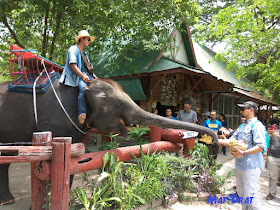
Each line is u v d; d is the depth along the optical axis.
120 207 3.21
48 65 3.79
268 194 4.82
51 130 3.30
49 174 2.59
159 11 7.81
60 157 2.54
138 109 3.49
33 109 3.43
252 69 9.98
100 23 7.00
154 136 4.90
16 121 3.48
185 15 8.37
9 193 4.16
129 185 3.45
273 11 6.90
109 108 3.37
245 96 11.80
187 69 6.82
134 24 8.02
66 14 7.38
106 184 3.34
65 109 3.38
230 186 5.39
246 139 3.46
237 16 7.60
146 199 3.66
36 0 6.64
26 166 6.78
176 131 4.91
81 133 3.61
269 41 7.45
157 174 3.93
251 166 3.32
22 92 3.54
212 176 4.72
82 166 3.14
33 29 8.23
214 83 9.81
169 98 9.45
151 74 7.62
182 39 9.69
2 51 9.53
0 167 4.07
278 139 4.73
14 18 8.38
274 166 4.68
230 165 7.66
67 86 3.51
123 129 3.52
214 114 5.94
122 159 3.86
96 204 3.14
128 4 7.75
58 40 8.73
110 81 3.66
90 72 3.77
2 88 3.74
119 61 9.11
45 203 2.85
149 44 7.78
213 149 5.83
